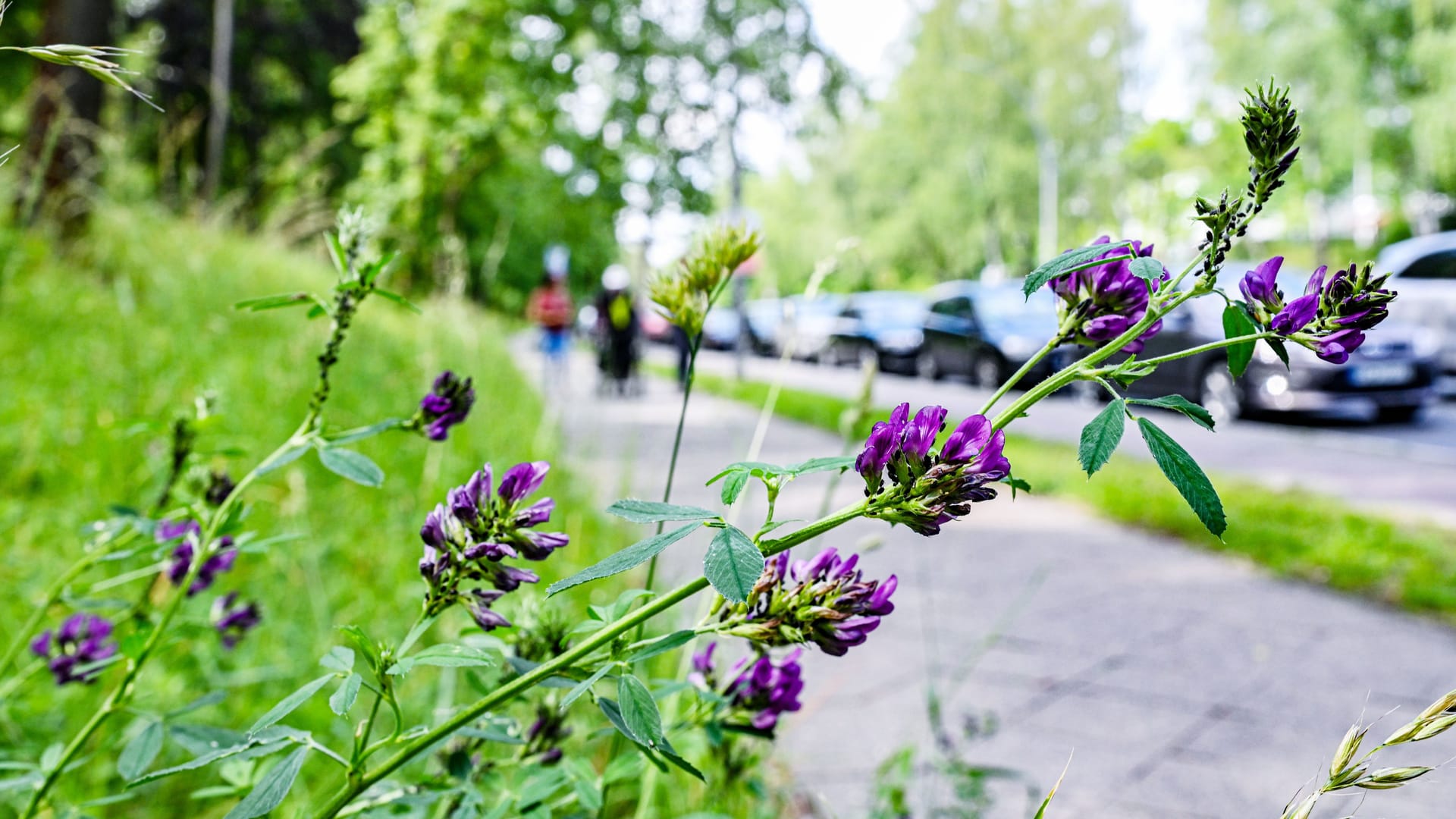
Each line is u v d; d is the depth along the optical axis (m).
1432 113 28.12
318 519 3.58
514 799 1.08
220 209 8.30
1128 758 2.89
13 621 2.35
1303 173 31.77
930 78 42.91
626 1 23.30
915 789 2.47
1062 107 41.06
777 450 7.96
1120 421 0.67
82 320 5.29
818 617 0.77
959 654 3.75
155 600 1.74
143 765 1.11
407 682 2.40
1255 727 3.13
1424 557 4.97
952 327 16.77
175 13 17.70
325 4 20.11
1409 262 12.00
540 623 1.14
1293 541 5.32
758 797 1.54
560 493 4.66
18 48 0.68
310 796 1.95
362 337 6.80
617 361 13.53
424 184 14.45
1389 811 2.54
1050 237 22.80
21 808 1.31
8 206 5.75
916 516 0.70
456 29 14.66
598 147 23.94
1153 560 5.35
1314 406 9.80
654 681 1.07
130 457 3.59
